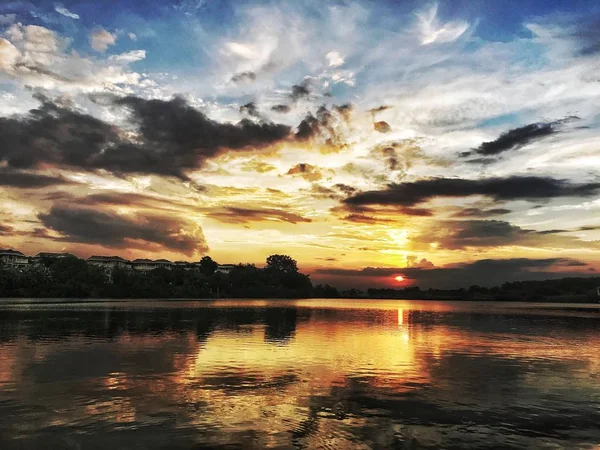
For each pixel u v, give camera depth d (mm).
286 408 18062
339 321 68188
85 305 104812
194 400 18953
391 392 21062
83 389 20562
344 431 15562
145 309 90812
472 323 68375
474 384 23141
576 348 38000
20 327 49000
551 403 19609
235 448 13820
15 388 20688
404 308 141375
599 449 14422
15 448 13602
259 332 47344
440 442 14734
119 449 13602
